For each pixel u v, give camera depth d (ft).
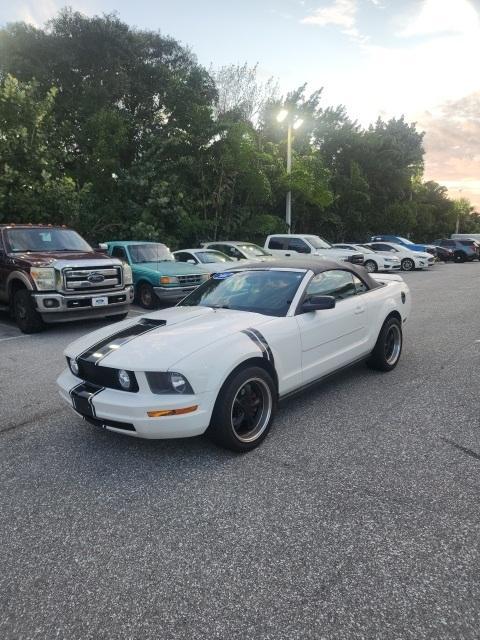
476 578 7.57
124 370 11.08
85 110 75.05
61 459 12.03
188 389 10.86
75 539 8.86
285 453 12.01
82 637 6.69
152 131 79.00
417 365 19.54
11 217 49.62
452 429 13.24
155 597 7.38
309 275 15.05
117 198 65.98
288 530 8.93
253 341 12.13
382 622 6.78
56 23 78.54
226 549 8.45
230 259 46.16
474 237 138.51
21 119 50.24
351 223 121.08
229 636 6.62
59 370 20.16
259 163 76.02
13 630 6.84
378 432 13.14
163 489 10.48
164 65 85.40
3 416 15.06
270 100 91.91
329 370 15.11
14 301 28.68
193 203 71.31
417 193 170.60
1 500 10.24
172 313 14.39
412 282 58.03
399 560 8.03
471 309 34.45
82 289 27.58
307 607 7.09
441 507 9.51
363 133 131.13
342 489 10.28
